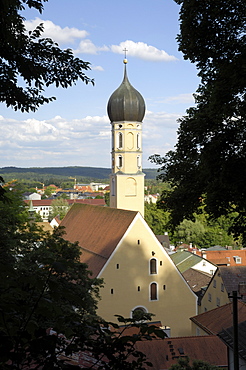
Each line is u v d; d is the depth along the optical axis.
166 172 24.34
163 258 50.97
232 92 18.75
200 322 40.44
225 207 20.11
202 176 20.56
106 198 174.38
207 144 20.39
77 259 33.03
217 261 83.25
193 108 23.80
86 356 10.55
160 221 120.50
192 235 110.31
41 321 7.33
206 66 21.27
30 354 6.17
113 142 74.81
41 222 105.69
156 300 50.62
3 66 13.95
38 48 14.00
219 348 30.72
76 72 14.84
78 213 67.75
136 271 49.94
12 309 6.22
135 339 6.89
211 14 19.36
